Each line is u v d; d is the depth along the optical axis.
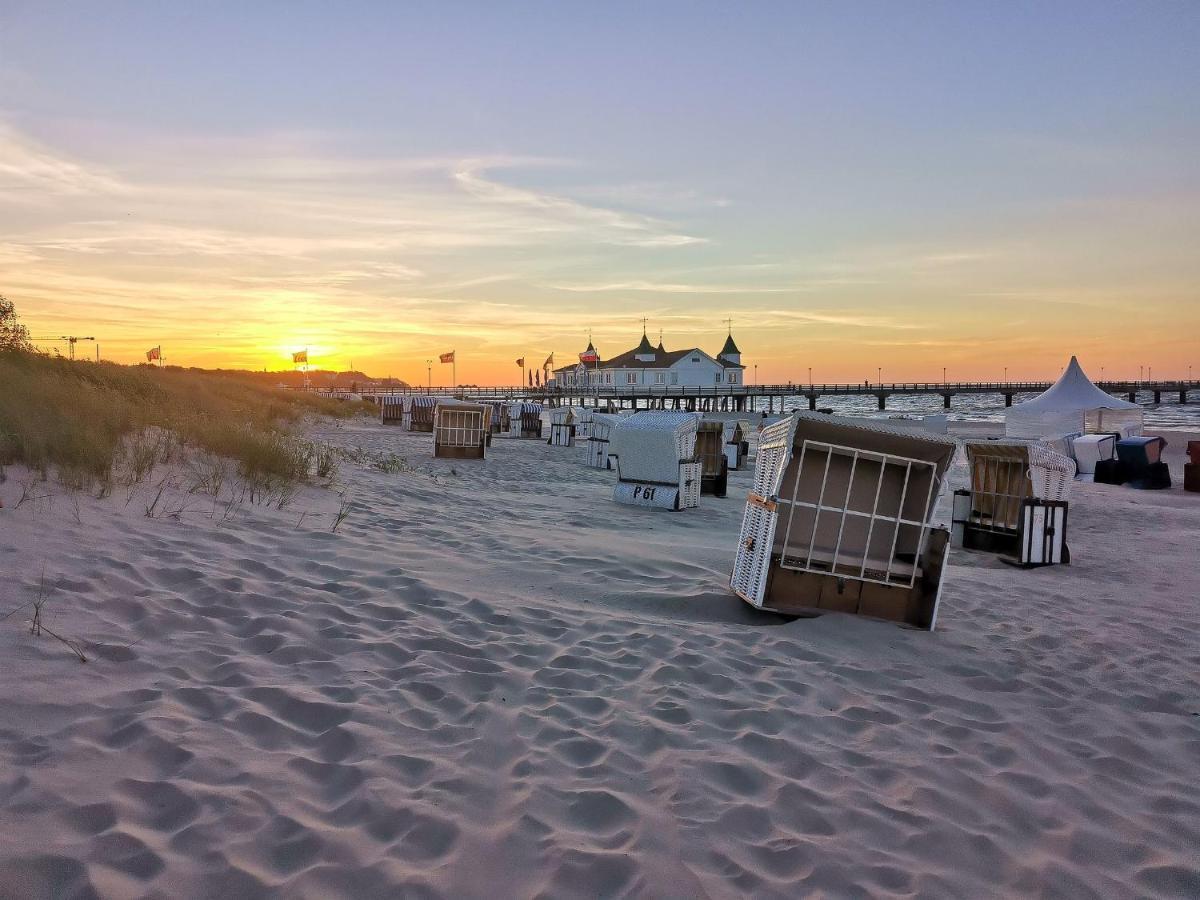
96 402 11.70
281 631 5.14
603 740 4.13
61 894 2.50
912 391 115.12
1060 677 5.86
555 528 11.05
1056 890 3.16
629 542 10.04
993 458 11.72
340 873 2.80
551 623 6.14
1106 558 11.34
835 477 7.11
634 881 2.94
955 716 4.95
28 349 17.34
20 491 6.93
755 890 2.97
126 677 4.09
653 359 102.12
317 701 4.14
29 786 3.00
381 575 6.87
